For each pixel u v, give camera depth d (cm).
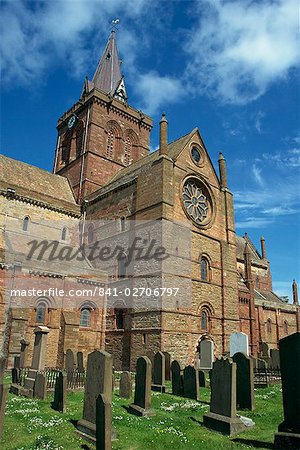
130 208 3572
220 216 3862
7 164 4403
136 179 3597
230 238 3853
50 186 4672
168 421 1301
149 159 4300
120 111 5291
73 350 2958
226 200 3991
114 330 3256
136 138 5441
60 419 1280
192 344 3069
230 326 3494
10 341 2627
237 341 2762
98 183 4788
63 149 5600
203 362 2866
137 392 1480
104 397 1052
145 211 3347
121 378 1798
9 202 3769
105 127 5097
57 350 2941
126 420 1284
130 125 5406
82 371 2186
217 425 1213
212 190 3862
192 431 1192
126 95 5931
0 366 1016
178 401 1680
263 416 1380
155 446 1038
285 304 5662
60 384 1470
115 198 3834
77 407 1497
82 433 1126
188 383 1797
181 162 3569
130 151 5350
